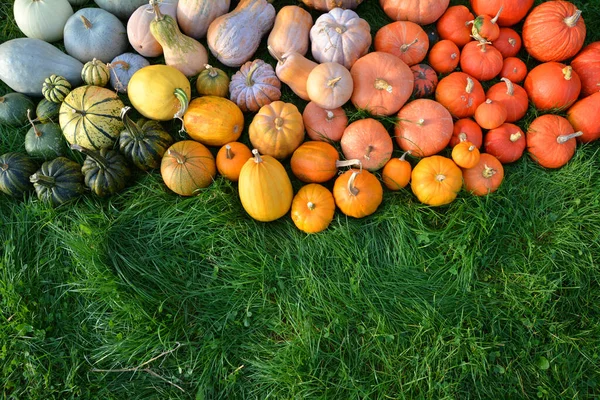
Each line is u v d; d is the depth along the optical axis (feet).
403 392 4.71
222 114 4.97
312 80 4.91
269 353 4.90
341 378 4.78
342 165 4.91
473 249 5.01
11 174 5.06
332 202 5.02
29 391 4.76
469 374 4.81
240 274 5.06
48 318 4.93
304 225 4.99
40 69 5.20
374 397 4.76
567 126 5.21
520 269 5.10
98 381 4.82
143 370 4.84
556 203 5.30
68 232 5.08
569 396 4.79
